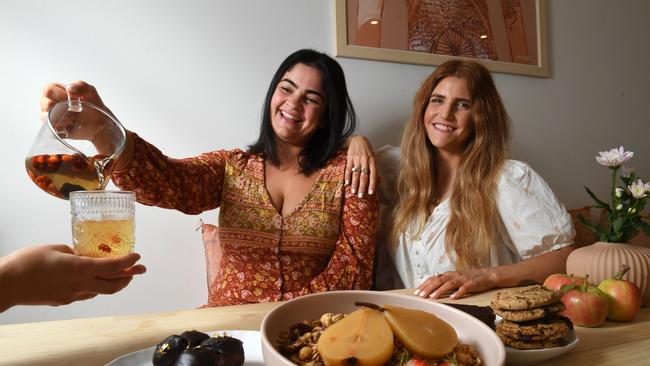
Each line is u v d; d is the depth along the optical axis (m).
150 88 1.37
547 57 1.90
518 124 1.88
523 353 0.52
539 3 1.88
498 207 1.29
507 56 1.82
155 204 1.05
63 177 0.64
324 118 1.30
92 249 0.54
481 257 1.28
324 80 1.26
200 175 1.14
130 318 0.72
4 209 1.25
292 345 0.46
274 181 1.27
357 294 0.57
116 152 0.72
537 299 0.55
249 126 1.47
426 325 0.45
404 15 1.62
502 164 1.31
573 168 2.00
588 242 1.71
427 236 1.32
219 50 1.43
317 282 1.12
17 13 1.24
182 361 0.43
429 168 1.39
